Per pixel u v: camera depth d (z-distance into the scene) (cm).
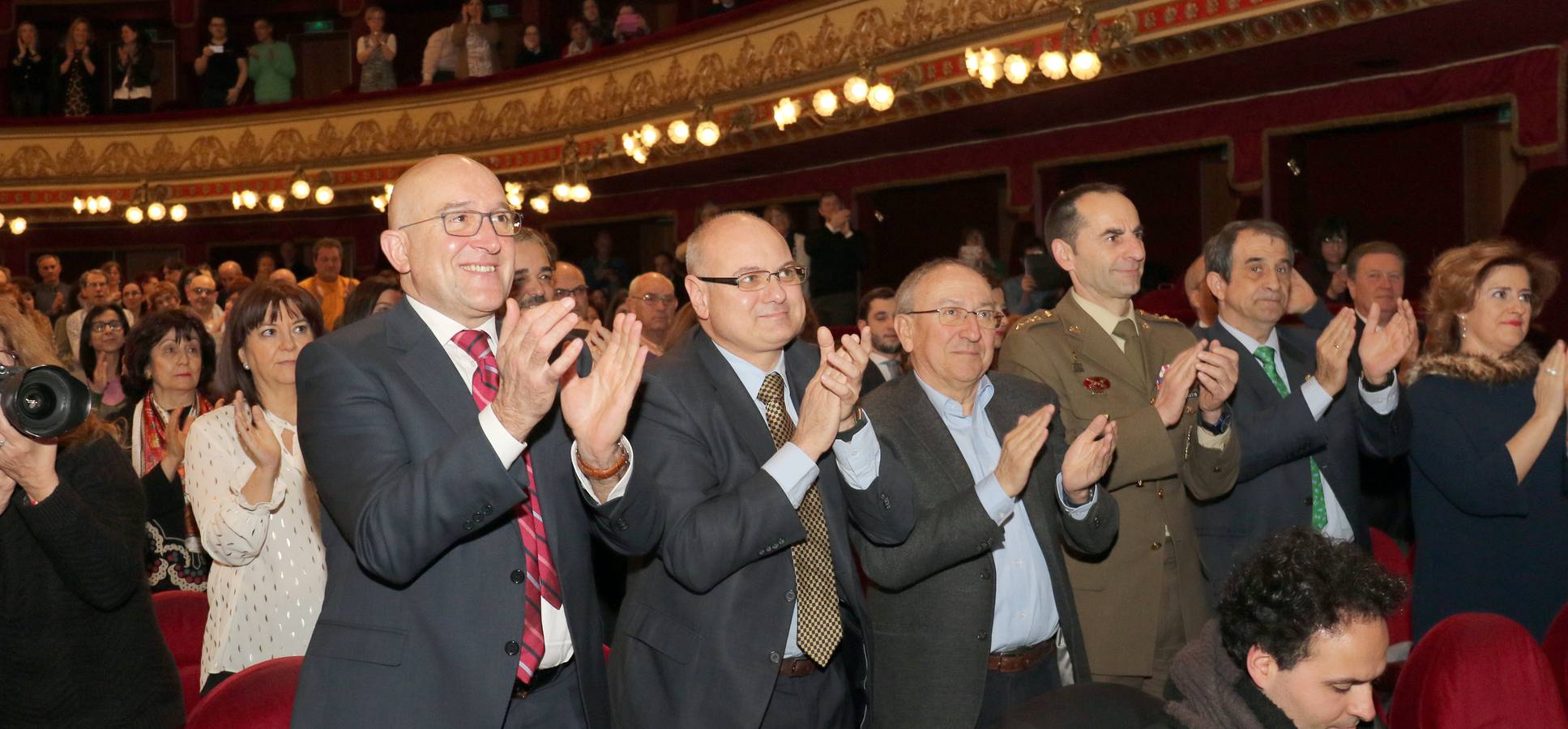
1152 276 852
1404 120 870
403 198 220
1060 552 291
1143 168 1132
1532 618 332
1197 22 794
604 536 226
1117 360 329
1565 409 333
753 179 1334
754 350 265
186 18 1827
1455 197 938
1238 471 312
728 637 244
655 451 249
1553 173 675
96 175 1653
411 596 207
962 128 1077
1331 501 338
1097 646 307
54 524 217
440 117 1451
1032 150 1104
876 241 1284
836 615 255
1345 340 318
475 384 219
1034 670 293
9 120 1677
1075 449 278
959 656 278
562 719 220
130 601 237
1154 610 307
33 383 206
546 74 1336
